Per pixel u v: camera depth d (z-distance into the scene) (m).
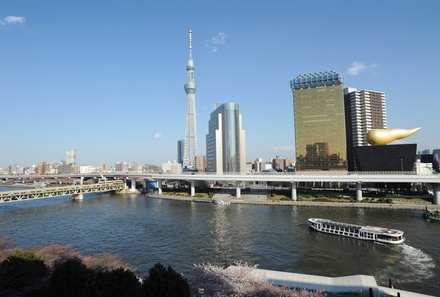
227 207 156.62
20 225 115.38
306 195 178.12
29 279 41.44
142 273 64.25
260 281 50.09
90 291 32.03
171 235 97.31
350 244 84.75
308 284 52.50
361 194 162.12
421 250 78.44
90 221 122.81
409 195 167.50
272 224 111.56
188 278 55.19
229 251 79.69
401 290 50.75
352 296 48.28
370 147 177.38
